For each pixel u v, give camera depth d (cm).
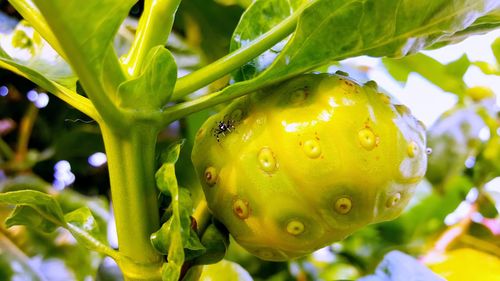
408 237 59
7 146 51
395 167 27
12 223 29
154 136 27
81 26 24
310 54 27
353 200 27
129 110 26
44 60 33
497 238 58
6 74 49
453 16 27
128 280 27
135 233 27
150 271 27
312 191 27
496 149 59
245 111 28
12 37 34
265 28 32
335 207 27
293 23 28
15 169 50
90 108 27
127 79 27
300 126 27
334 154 27
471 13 27
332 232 28
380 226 59
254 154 27
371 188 27
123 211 27
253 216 28
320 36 27
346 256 55
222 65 28
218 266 34
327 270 56
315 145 27
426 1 26
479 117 56
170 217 27
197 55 48
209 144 29
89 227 28
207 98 27
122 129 26
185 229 26
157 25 28
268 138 27
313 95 28
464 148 55
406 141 28
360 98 28
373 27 27
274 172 27
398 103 30
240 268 35
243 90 28
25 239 45
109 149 27
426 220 60
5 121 51
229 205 28
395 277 37
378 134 27
